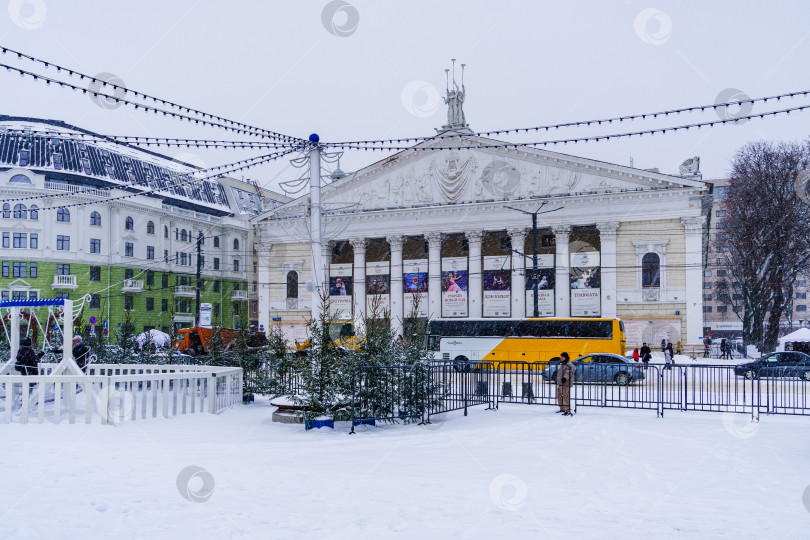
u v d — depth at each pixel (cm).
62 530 641
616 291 5581
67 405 1659
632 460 1117
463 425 1609
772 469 1043
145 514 714
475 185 6009
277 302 6706
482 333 4284
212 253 8019
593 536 653
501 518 721
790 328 7875
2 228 6244
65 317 1680
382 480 935
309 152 1928
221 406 1900
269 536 641
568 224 5706
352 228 6419
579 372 2941
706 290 11444
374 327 1712
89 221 6619
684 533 667
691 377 1978
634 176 5547
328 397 1538
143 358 2420
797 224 4978
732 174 5381
